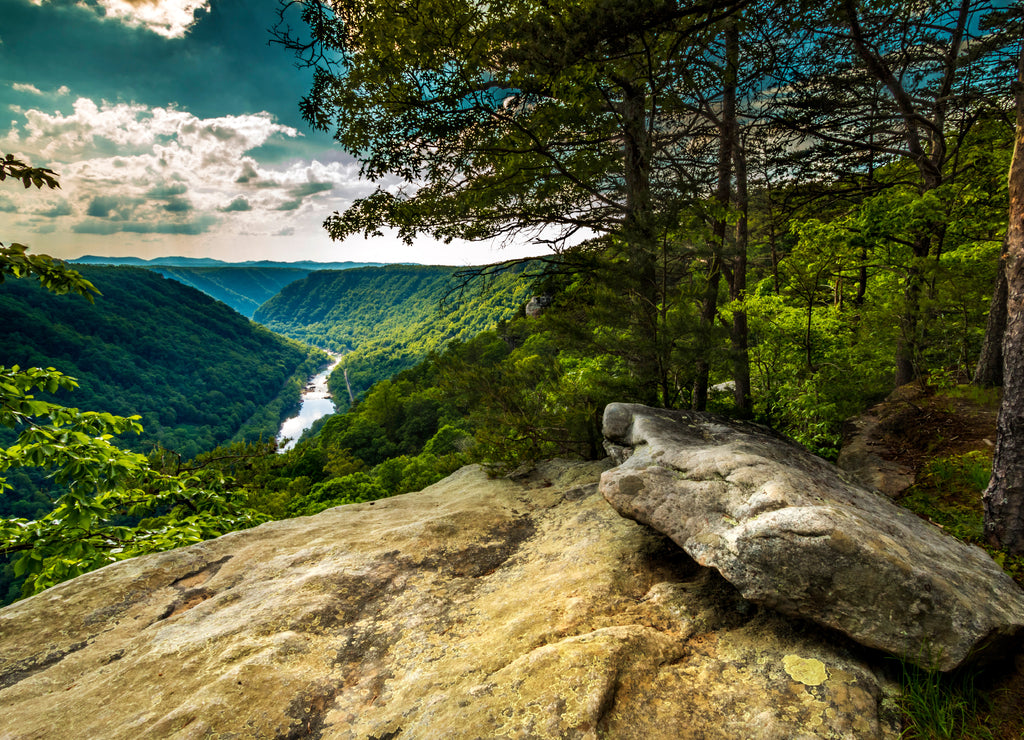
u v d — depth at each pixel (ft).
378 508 14.73
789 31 18.57
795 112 25.03
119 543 15.47
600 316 16.92
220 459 25.00
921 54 23.90
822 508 7.27
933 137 27.43
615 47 13.83
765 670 6.29
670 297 17.67
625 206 21.29
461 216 22.45
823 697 5.78
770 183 30.68
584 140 20.83
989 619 6.23
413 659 7.13
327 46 18.31
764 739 5.24
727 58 20.07
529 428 17.83
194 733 5.67
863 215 25.94
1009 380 10.17
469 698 5.81
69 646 8.07
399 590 9.21
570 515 12.00
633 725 5.46
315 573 9.59
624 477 9.30
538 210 22.08
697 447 10.80
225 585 9.85
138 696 6.56
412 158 21.17
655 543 9.75
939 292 23.61
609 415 13.35
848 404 23.89
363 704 6.25
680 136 23.26
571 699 5.59
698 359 16.47
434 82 18.74
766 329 30.63
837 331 30.68
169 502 19.92
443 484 17.87
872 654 6.51
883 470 16.34
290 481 94.53
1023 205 9.86
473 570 10.05
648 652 6.50
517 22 13.76
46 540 14.33
